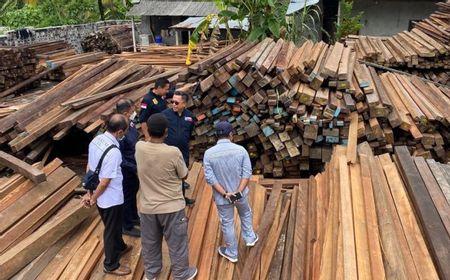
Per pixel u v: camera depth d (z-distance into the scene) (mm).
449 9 13438
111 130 4441
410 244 4254
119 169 4453
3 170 7242
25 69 11461
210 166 4441
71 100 8375
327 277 4062
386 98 7254
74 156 9055
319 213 5344
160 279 4578
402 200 5031
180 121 5371
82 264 4773
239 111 7281
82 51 19234
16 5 25031
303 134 6941
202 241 5125
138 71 10172
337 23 17031
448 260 3834
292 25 11633
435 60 10359
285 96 6793
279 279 4602
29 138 7496
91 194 4520
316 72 7000
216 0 11086
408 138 7305
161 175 4066
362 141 6969
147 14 18266
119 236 4645
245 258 4902
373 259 3984
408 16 18078
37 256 4980
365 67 8805
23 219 5285
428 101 8047
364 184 5297
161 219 4129
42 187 5793
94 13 24234
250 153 7641
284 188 6754
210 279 4590
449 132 7379
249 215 4855
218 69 6988
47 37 17797
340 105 6758
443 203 4766
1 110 8820
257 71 6816
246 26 14859
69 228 5363
